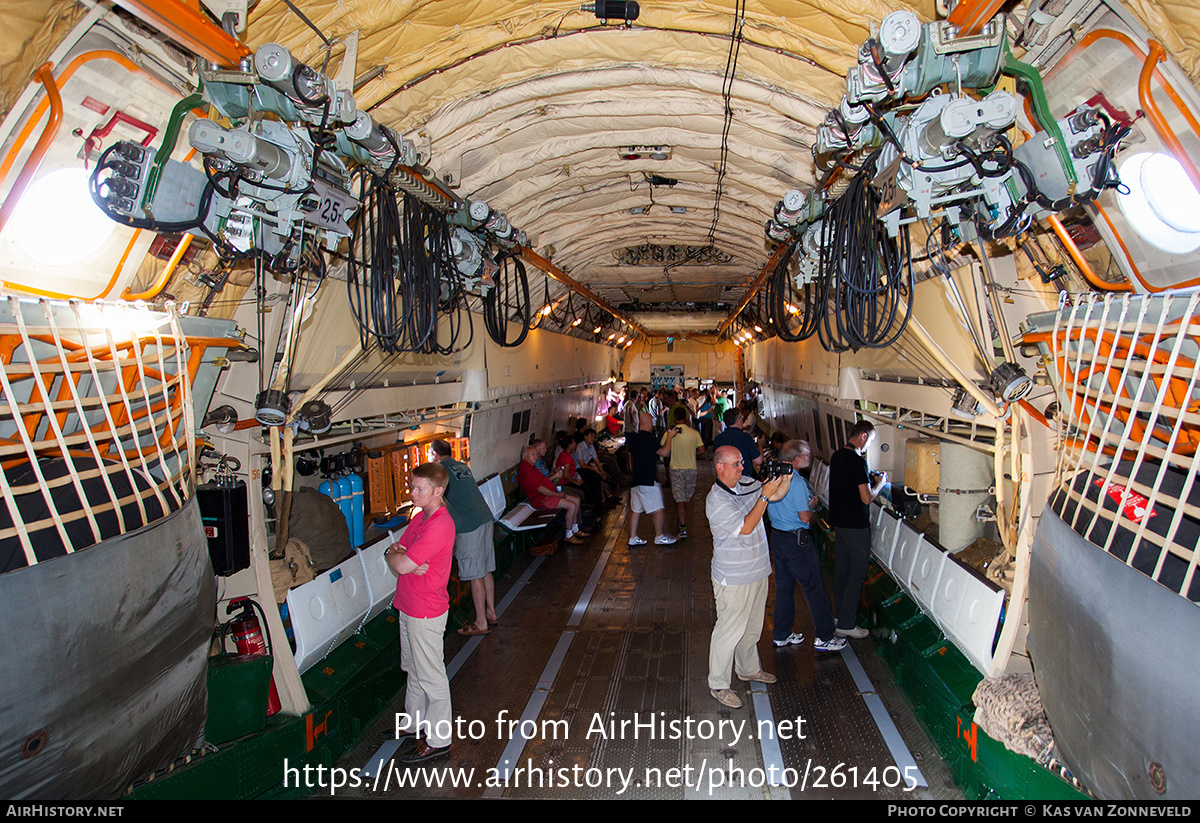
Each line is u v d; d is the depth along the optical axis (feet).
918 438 22.70
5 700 6.94
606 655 18.69
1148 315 7.58
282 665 12.98
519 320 31.17
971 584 13.97
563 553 29.71
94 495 8.25
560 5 11.30
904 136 9.36
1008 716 10.88
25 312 7.55
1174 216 8.30
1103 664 7.66
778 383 42.45
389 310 13.21
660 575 26.05
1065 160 8.17
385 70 11.76
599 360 56.95
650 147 17.99
